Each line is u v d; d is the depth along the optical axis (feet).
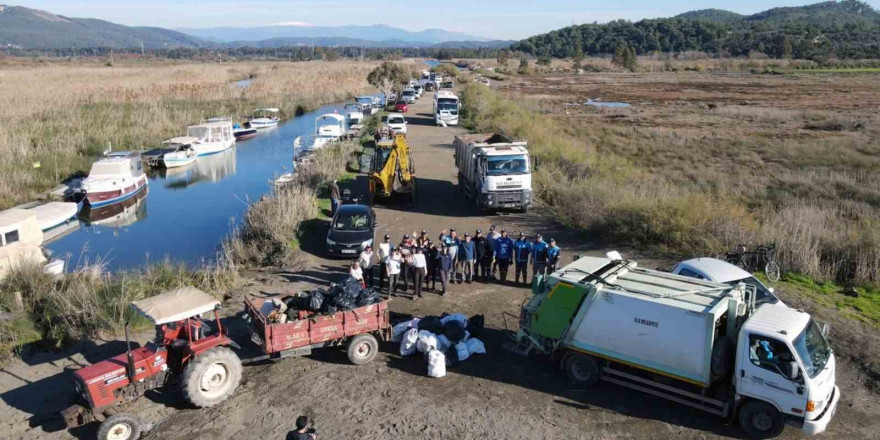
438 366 39.58
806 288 53.06
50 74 312.71
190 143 133.69
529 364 41.55
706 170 105.29
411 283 57.93
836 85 319.06
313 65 524.52
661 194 77.51
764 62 563.48
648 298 35.04
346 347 41.83
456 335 42.78
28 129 131.03
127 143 135.33
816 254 58.29
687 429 33.65
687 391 34.78
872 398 36.45
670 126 166.71
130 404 36.47
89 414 33.06
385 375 40.09
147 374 34.63
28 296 51.83
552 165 103.24
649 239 67.51
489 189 78.48
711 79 394.93
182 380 35.24
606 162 107.04
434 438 33.01
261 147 153.38
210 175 122.52
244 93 238.07
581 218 75.51
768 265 55.06
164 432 33.73
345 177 105.81
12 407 36.76
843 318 46.60
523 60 519.19
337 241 64.08
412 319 45.52
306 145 135.23
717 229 64.44
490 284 57.31
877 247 56.34
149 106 183.32
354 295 41.93
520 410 35.70
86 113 159.74
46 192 95.86
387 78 248.11
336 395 37.52
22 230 63.41
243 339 45.52
